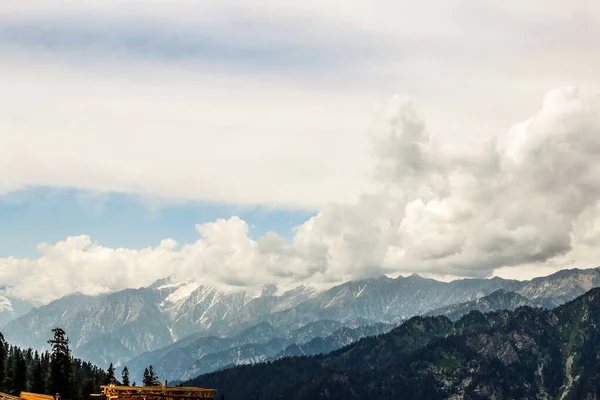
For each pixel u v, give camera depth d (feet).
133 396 357.41
